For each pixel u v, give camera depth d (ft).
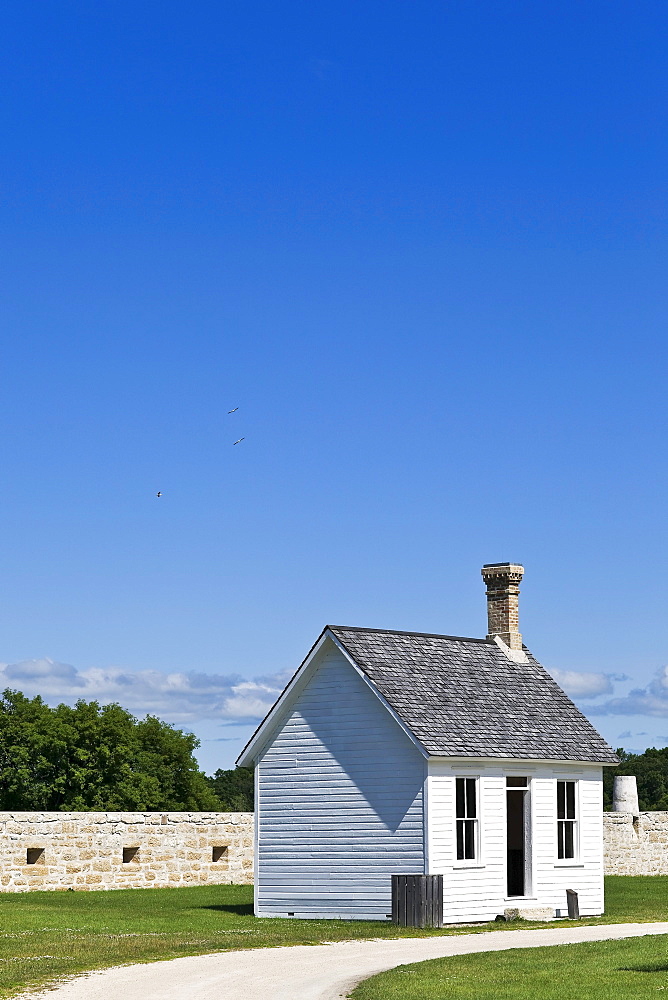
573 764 107.24
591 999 57.93
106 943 77.15
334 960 72.79
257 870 103.71
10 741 199.72
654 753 327.47
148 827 123.65
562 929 92.79
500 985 62.13
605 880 144.15
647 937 82.38
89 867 118.93
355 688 101.24
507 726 103.86
